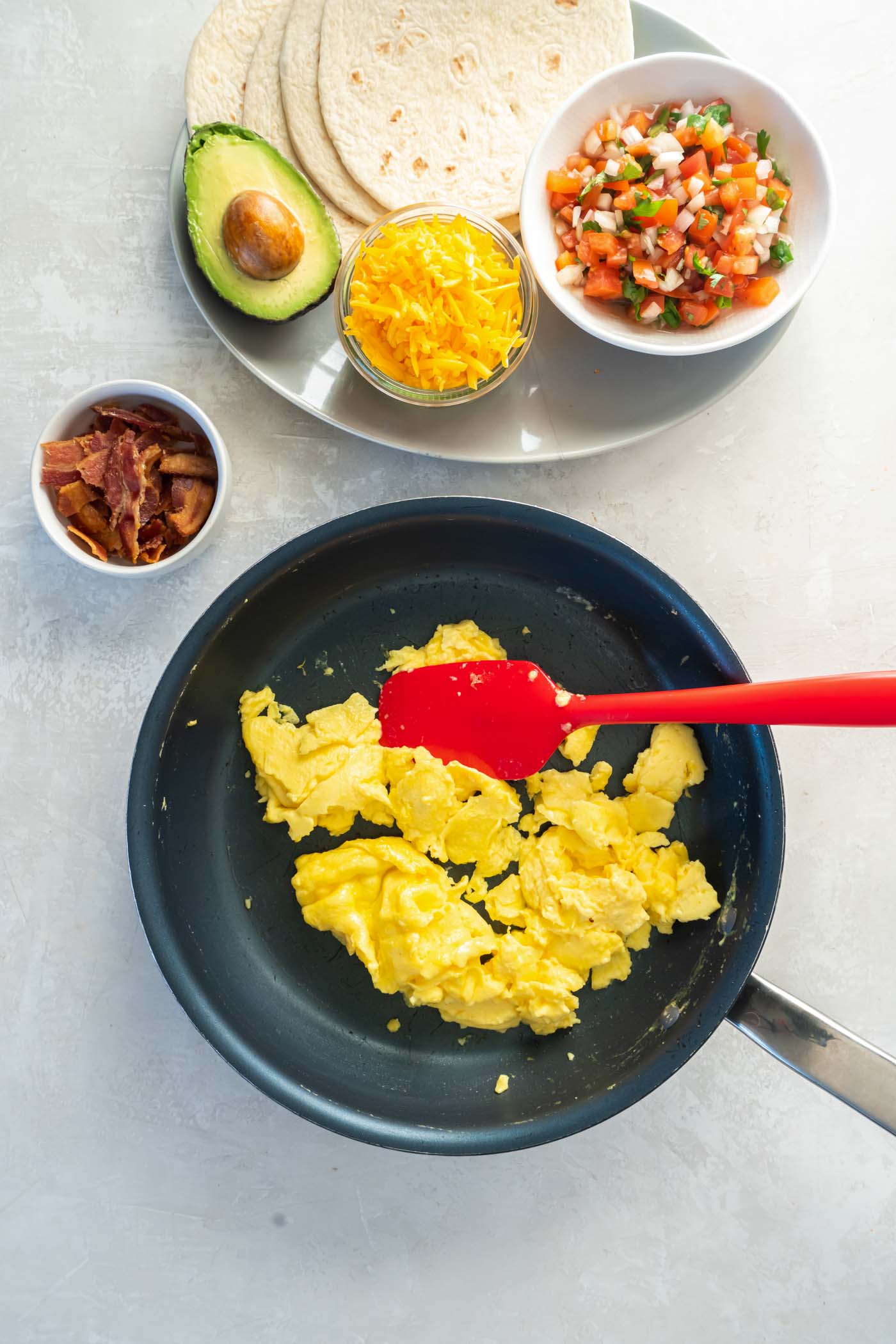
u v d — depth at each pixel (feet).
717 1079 2.18
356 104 2.04
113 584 2.18
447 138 2.08
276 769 2.10
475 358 1.97
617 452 2.18
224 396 2.17
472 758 2.07
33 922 2.19
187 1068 2.18
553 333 2.11
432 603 2.16
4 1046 2.19
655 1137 2.19
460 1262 2.19
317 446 2.17
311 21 2.02
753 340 2.08
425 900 2.04
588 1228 2.19
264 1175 2.19
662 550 2.19
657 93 1.98
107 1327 2.18
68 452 2.04
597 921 2.04
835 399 2.18
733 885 2.07
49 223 2.17
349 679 2.15
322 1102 2.00
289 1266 2.19
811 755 2.19
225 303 2.01
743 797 2.05
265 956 2.13
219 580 2.18
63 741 2.19
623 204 1.96
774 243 2.00
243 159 1.95
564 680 2.15
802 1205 2.18
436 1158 2.19
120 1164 2.18
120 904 2.19
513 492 2.18
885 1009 2.17
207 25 2.03
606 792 2.13
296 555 1.98
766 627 2.19
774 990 1.97
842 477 2.19
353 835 2.13
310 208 1.99
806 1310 2.18
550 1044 2.11
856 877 2.18
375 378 2.02
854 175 2.17
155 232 2.17
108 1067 2.18
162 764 2.03
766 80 1.94
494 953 2.05
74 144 2.17
